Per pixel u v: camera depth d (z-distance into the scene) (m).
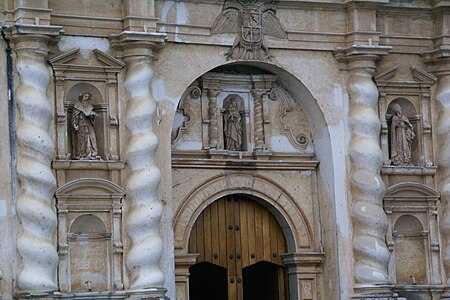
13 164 29.30
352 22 32.81
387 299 31.97
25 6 29.27
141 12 30.48
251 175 32.59
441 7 33.81
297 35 32.53
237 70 32.62
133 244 29.97
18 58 29.42
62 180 29.80
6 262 28.97
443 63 33.81
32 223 28.97
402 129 33.62
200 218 32.38
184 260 31.39
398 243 33.53
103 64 30.42
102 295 29.73
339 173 32.66
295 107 33.28
